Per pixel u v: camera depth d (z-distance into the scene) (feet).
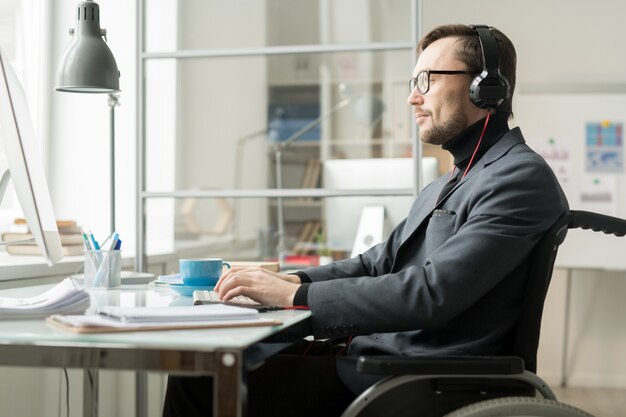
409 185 8.99
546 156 15.87
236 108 10.11
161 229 9.45
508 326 4.65
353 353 5.26
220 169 10.07
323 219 9.47
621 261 15.23
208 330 3.52
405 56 9.22
